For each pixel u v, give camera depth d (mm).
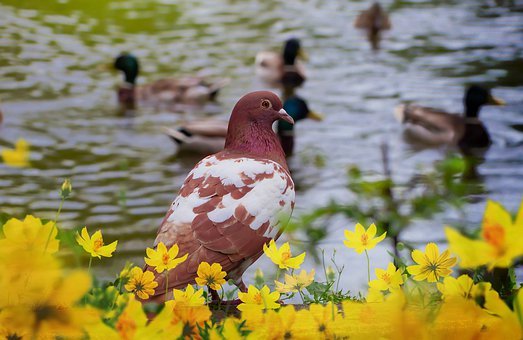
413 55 20031
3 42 20359
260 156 5656
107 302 3672
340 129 15625
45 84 17750
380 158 14023
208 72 19250
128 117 16359
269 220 5176
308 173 13430
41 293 2650
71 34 21328
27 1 24172
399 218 5109
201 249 4914
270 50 20609
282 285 4438
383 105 16875
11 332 2686
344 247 9172
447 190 5113
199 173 5328
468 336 2930
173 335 3000
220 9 24125
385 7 24281
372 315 3367
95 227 10844
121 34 21594
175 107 17344
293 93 18062
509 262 2615
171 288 4652
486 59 19438
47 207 11539
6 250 3100
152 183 12805
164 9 24000
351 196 11992
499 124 16031
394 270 4305
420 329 2865
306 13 23906
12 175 12734
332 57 20188
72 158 13766
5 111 15914
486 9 23453
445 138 14852
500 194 12203
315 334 3443
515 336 2840
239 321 3574
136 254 9750
